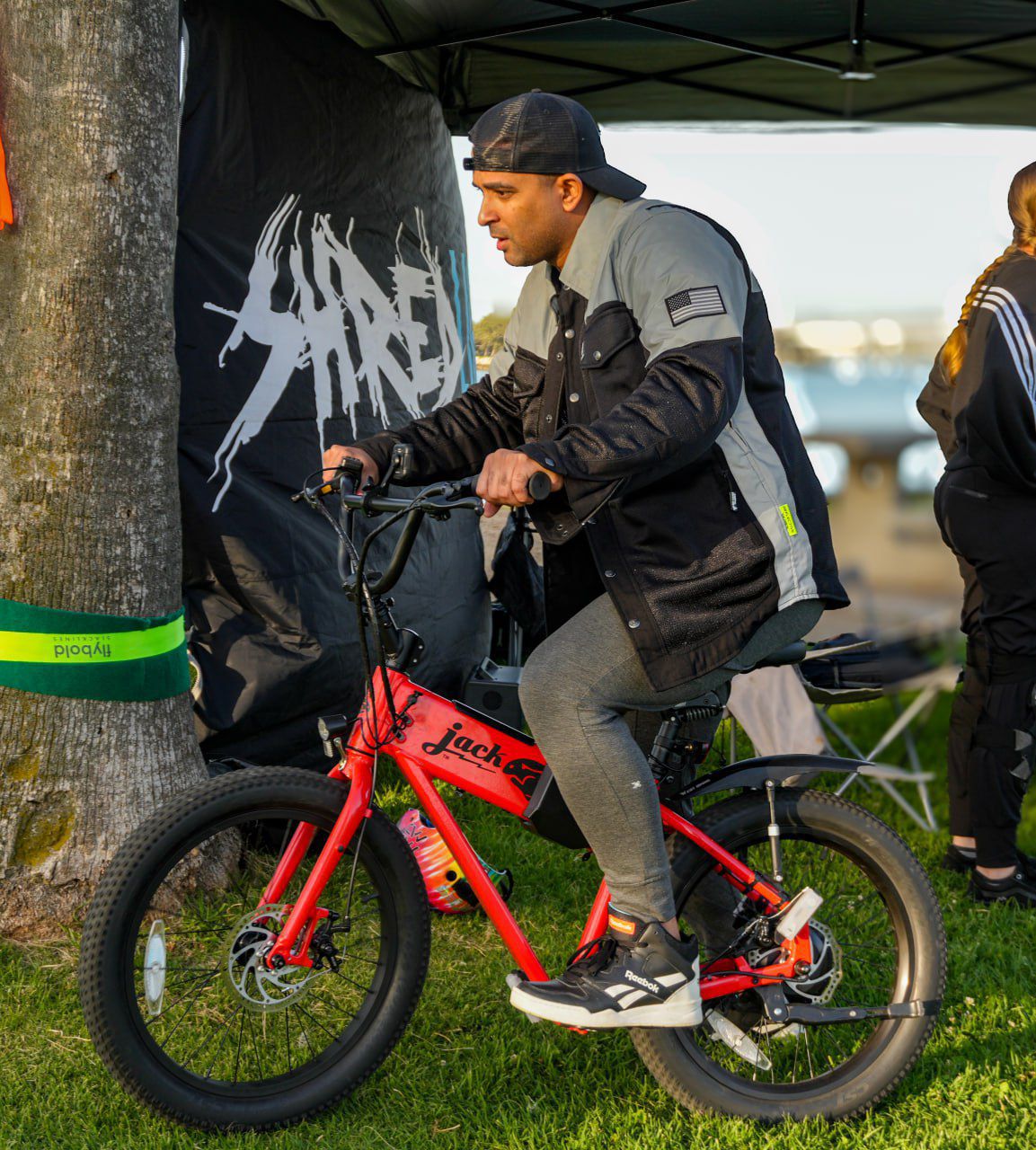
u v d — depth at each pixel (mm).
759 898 2465
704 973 2463
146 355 3088
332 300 4453
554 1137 2369
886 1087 2453
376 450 2488
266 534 3982
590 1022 2254
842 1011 2436
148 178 3029
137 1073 2232
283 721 3994
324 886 2318
